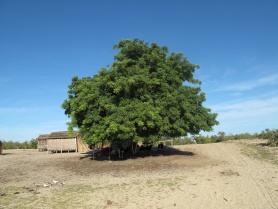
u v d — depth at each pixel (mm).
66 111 19297
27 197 9539
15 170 15867
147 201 8766
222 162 16219
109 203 8555
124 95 16859
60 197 9477
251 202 8398
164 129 16438
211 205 8203
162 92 17422
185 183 11117
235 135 33438
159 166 15164
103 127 16000
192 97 18094
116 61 17703
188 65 19500
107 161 17562
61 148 28547
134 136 16328
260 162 16016
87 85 17391
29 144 42781
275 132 22812
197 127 17797
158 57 17875
